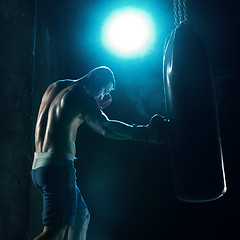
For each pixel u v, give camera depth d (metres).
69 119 2.33
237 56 5.95
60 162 2.24
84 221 2.54
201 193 2.04
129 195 5.88
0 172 2.93
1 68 3.08
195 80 2.15
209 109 2.13
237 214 5.54
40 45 4.56
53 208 2.18
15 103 3.10
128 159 6.01
